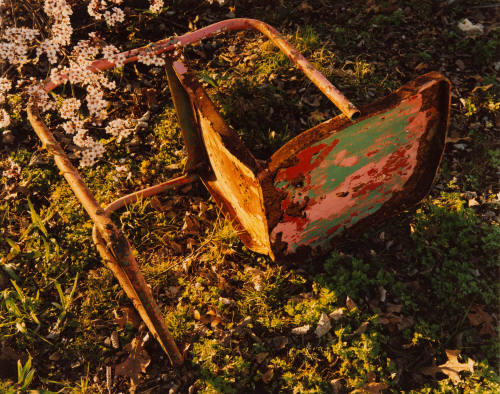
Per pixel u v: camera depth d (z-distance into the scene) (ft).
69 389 5.81
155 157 7.14
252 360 5.87
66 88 7.65
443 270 6.30
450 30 8.23
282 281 6.27
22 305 6.16
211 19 8.40
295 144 5.41
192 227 6.64
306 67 5.68
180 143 7.23
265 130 7.29
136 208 6.72
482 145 7.13
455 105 7.48
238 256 6.47
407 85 5.57
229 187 6.16
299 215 5.91
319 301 6.11
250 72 7.76
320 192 5.85
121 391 5.81
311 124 7.32
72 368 5.92
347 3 8.59
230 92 7.49
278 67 7.71
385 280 6.23
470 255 6.40
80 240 6.56
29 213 6.83
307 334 5.98
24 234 6.51
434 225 6.50
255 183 5.52
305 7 8.50
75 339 6.05
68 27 5.55
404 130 5.80
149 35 8.16
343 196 6.04
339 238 6.40
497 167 7.00
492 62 7.88
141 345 5.95
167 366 5.88
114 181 6.95
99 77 5.57
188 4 8.49
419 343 5.93
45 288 6.32
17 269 6.42
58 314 6.17
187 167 6.77
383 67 7.85
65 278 6.39
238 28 6.11
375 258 6.39
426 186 6.40
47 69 7.75
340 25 8.36
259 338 5.98
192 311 6.13
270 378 5.77
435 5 8.51
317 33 8.25
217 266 6.40
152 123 7.45
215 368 5.80
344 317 6.04
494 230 6.50
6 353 5.94
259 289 6.21
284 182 5.57
